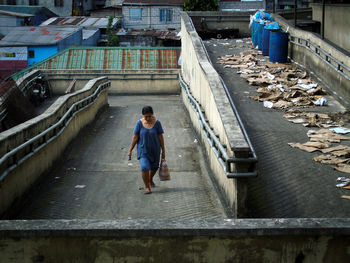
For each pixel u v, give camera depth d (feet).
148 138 25.63
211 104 29.17
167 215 23.08
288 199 21.49
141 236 13.42
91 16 165.58
